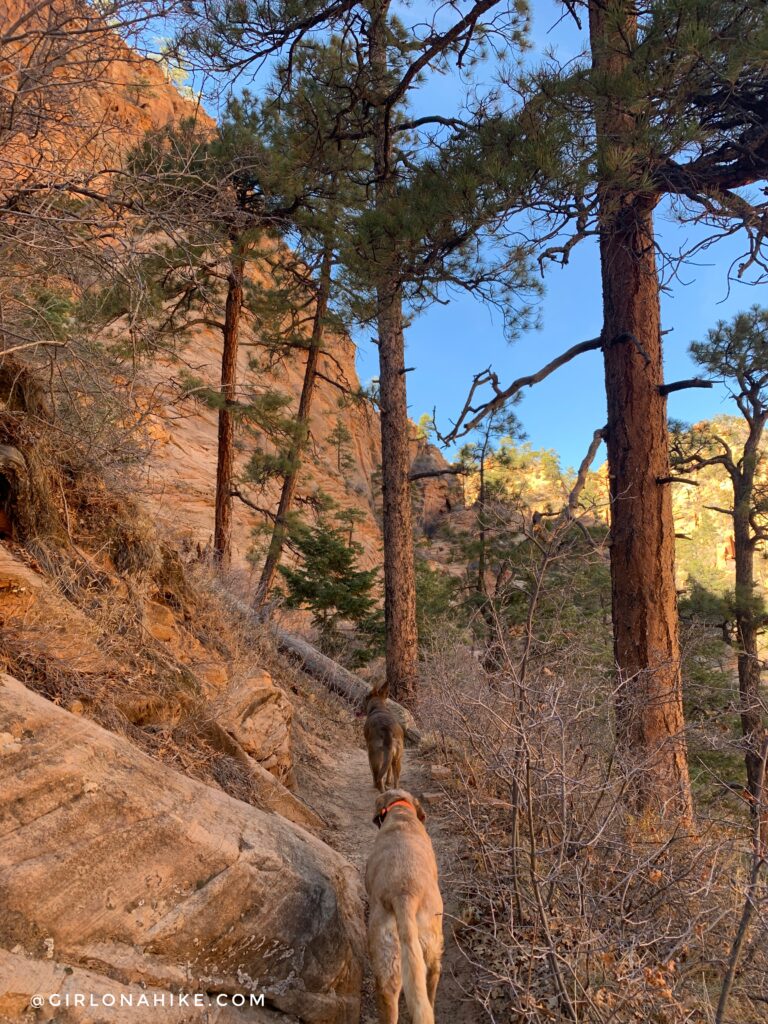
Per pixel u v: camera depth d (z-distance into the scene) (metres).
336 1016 4.18
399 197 7.97
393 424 16.27
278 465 17.30
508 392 8.52
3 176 5.15
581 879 4.20
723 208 7.04
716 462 19.34
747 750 5.28
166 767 4.30
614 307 8.63
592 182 6.56
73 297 6.77
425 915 4.11
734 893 4.59
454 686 6.37
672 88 6.54
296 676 12.76
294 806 6.46
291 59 9.09
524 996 3.95
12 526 5.65
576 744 5.32
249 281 17.14
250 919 3.94
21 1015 2.91
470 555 24.11
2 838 3.24
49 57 4.98
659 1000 4.04
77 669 4.95
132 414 6.88
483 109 7.56
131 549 6.93
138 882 3.57
